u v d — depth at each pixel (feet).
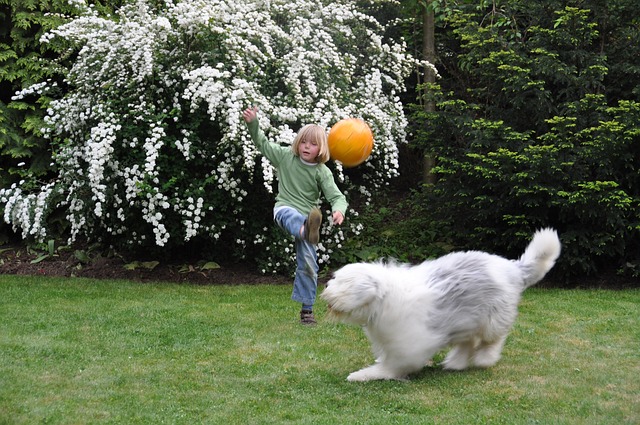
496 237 26.40
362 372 15.26
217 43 24.99
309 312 19.71
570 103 25.29
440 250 29.12
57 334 18.01
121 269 26.76
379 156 29.37
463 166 25.91
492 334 15.76
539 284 25.91
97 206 22.93
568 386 14.84
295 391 14.42
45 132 26.81
